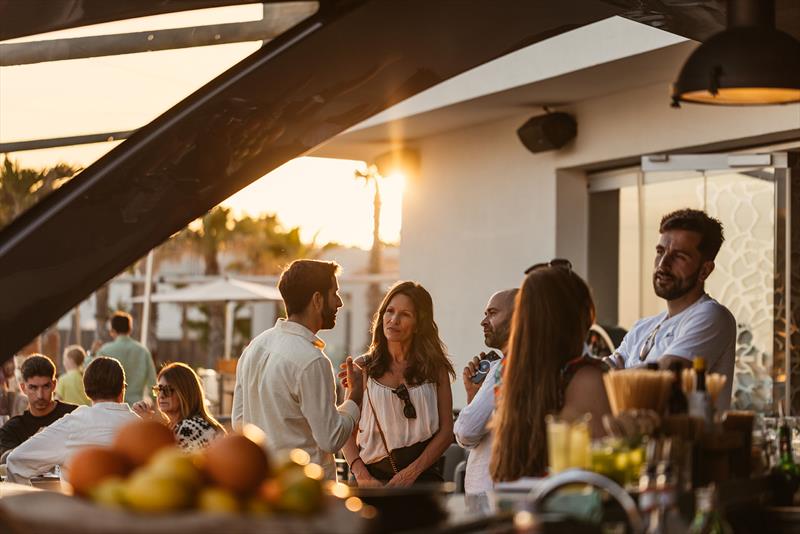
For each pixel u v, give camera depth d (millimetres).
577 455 2357
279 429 3924
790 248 6711
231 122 3475
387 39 3531
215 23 3648
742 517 2727
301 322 4043
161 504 1752
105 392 4762
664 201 7422
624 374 2611
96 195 3354
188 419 4867
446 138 8844
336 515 1875
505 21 3631
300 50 3449
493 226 8375
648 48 6195
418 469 4383
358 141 9180
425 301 4531
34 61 3703
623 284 7746
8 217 3732
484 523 2174
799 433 3635
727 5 3279
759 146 6785
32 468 4617
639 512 2234
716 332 3811
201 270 25719
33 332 3316
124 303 22594
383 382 4500
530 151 7809
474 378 4168
